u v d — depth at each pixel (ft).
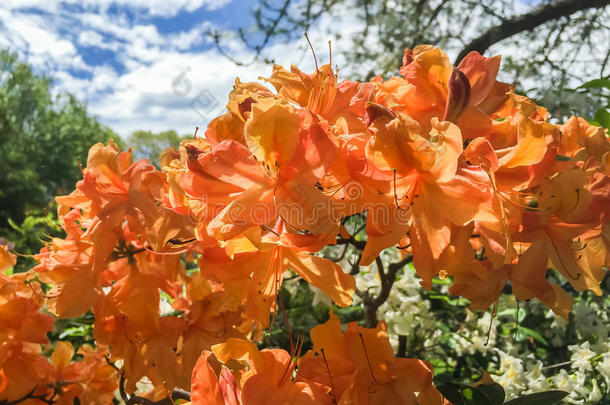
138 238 0.89
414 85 0.74
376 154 0.59
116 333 0.90
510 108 0.79
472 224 0.65
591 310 1.71
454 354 1.71
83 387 1.13
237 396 0.63
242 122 0.70
